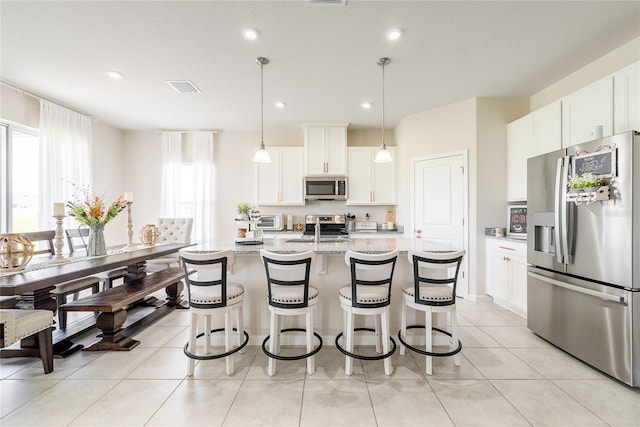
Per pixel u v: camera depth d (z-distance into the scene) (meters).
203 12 2.03
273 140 5.14
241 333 2.30
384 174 4.78
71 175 3.93
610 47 2.49
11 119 3.29
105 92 3.42
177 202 5.05
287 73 2.93
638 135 1.81
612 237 1.90
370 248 2.31
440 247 2.40
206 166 5.06
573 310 2.20
